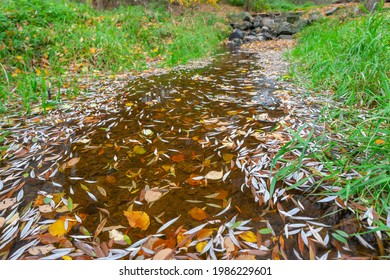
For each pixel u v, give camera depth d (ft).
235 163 4.51
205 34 24.67
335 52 9.75
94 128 6.17
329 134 5.27
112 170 4.41
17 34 12.00
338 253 2.81
